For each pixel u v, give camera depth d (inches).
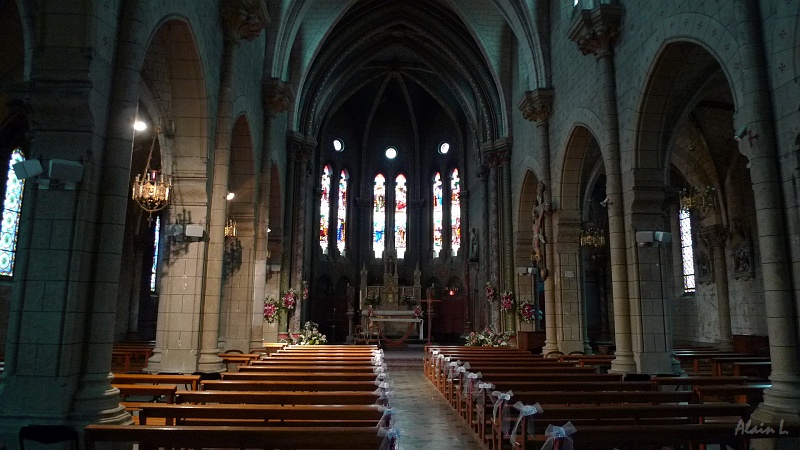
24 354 289.1
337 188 1489.9
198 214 493.0
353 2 968.3
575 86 681.6
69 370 292.5
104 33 318.7
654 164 519.8
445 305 1428.4
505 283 993.5
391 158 1558.8
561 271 741.9
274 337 829.2
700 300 966.4
